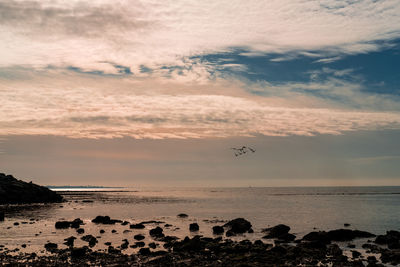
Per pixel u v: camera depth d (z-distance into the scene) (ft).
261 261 107.04
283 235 153.17
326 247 132.67
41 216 255.91
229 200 531.91
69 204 412.98
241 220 192.75
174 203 447.42
